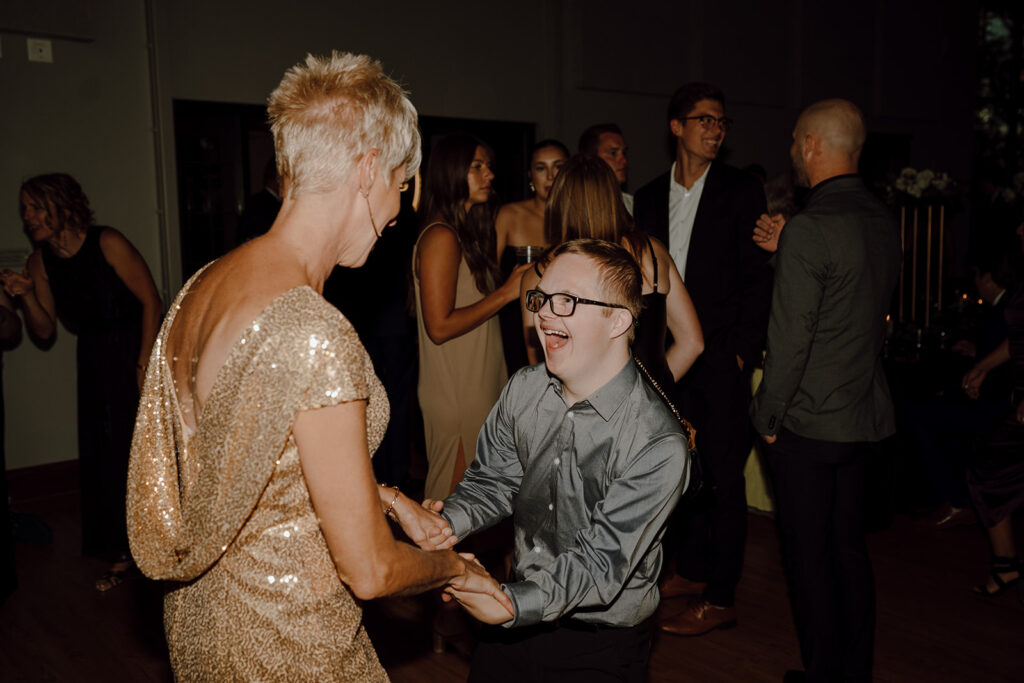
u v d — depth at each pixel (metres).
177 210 4.91
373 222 1.17
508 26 6.24
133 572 3.45
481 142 2.67
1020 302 3.18
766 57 7.92
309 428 1.00
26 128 4.41
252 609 1.08
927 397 4.10
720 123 2.95
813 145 2.30
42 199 3.16
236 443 1.00
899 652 2.74
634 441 1.37
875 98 8.95
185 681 1.14
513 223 3.08
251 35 5.05
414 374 5.07
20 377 4.49
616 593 1.31
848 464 2.29
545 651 1.48
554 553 1.48
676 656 2.73
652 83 7.11
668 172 3.19
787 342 2.17
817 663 2.28
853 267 2.14
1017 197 4.65
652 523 1.34
